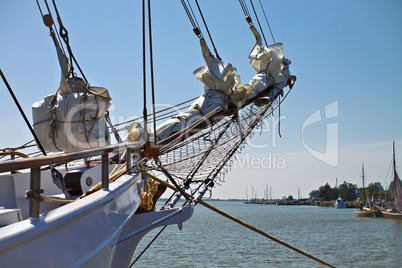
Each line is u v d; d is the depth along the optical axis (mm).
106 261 3834
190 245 34062
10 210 3824
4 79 3756
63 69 5406
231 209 142625
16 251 2373
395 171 69062
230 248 32125
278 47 8578
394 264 26609
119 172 5094
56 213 2883
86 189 5723
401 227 53875
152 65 4828
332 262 27297
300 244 36625
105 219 3736
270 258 27656
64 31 5469
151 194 5965
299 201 191000
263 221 68750
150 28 4816
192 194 6223
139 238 5219
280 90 8781
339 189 177625
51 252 2709
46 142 5312
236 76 7680
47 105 5305
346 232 47469
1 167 2420
